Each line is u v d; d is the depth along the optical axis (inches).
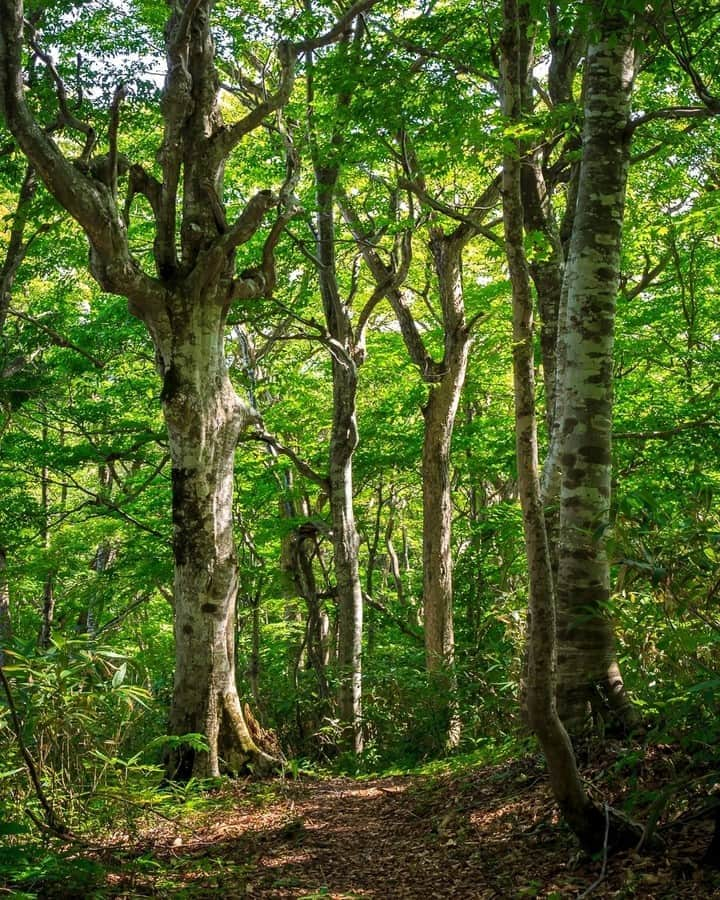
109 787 242.8
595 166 289.3
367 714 547.2
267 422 739.4
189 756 386.6
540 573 180.7
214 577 400.8
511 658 406.6
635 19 239.1
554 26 424.5
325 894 208.4
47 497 930.7
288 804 339.0
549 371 446.3
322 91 411.2
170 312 397.4
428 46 391.9
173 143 388.8
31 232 579.5
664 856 180.7
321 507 843.4
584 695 259.6
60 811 234.4
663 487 494.6
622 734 249.8
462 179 632.4
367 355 796.0
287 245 614.5
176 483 403.5
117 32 508.7
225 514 407.8
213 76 413.1
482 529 735.1
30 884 182.2
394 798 321.4
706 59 375.9
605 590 267.1
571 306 285.7
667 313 636.7
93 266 383.6
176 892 207.6
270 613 888.3
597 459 275.0
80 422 652.7
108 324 642.2
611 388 282.0
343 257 733.3
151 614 872.9
